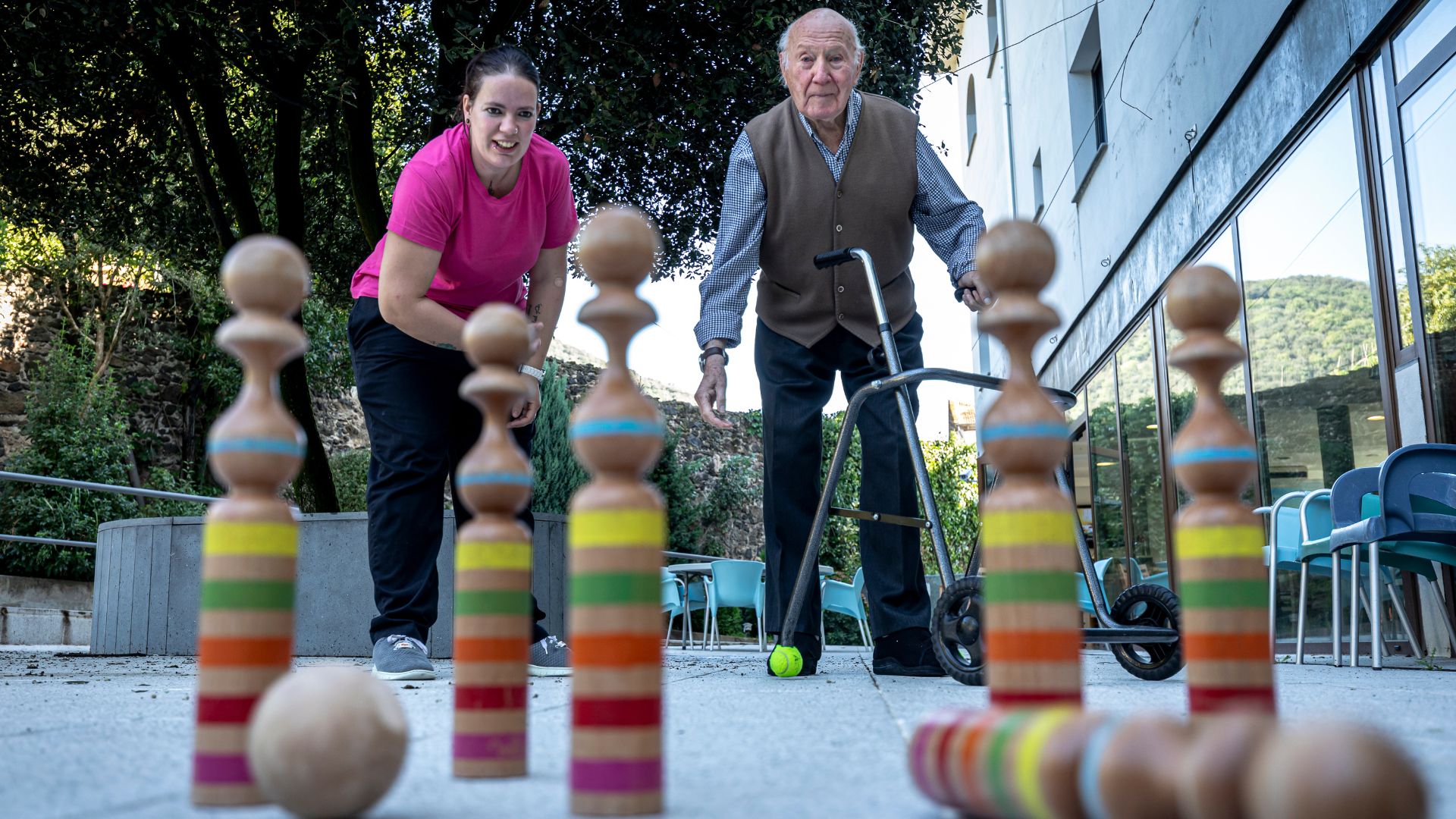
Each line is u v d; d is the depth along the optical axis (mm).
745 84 6723
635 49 6141
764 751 1094
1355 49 4469
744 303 2852
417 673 2529
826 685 2236
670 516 12258
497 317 911
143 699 1886
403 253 2539
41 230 8477
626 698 710
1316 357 4973
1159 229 6918
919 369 2357
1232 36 5668
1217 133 5977
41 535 9266
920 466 2365
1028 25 10664
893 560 2719
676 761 1016
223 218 7523
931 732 646
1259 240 5504
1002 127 11938
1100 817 482
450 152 2584
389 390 2713
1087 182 8523
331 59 6379
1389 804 383
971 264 2771
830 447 12648
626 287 776
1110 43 7906
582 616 722
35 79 6375
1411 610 4328
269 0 6043
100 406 10312
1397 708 1555
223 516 763
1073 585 717
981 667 2184
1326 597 4898
